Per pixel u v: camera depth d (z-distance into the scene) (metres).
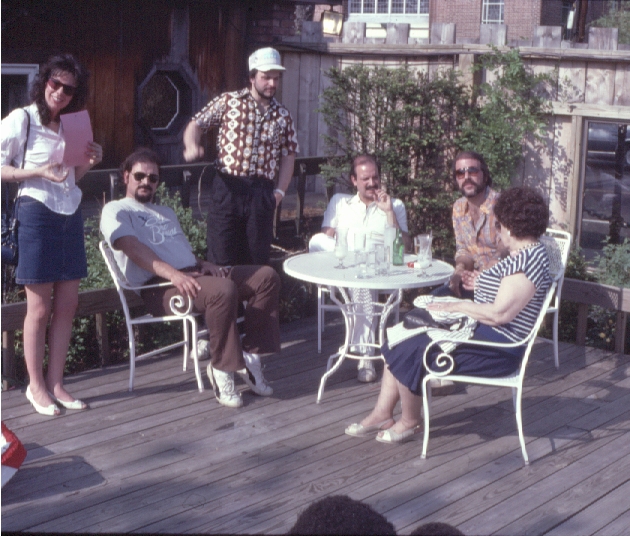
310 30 9.08
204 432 4.31
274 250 6.72
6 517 3.38
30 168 4.18
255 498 3.59
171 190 8.04
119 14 8.81
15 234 4.25
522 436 3.97
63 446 4.10
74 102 4.24
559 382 5.21
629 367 5.50
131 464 3.92
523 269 3.78
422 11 20.48
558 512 3.51
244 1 9.97
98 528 3.31
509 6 19.48
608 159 7.30
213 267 4.95
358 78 7.23
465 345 3.94
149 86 9.56
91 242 5.74
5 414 4.48
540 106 7.21
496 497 3.64
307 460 3.99
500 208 3.85
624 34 17.02
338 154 8.05
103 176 6.00
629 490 3.73
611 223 7.41
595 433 4.39
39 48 8.15
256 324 4.75
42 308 4.40
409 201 7.34
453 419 4.57
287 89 9.41
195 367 4.86
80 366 5.33
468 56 7.38
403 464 3.96
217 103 5.16
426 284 4.49
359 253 4.69
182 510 3.47
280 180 5.41
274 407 4.70
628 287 6.23
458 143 7.28
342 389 5.02
